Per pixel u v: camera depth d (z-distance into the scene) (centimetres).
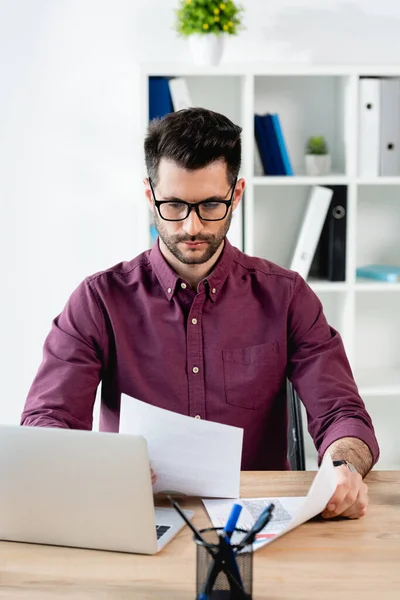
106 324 205
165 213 186
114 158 339
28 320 344
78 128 337
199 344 203
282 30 335
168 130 182
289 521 155
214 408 203
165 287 204
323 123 348
